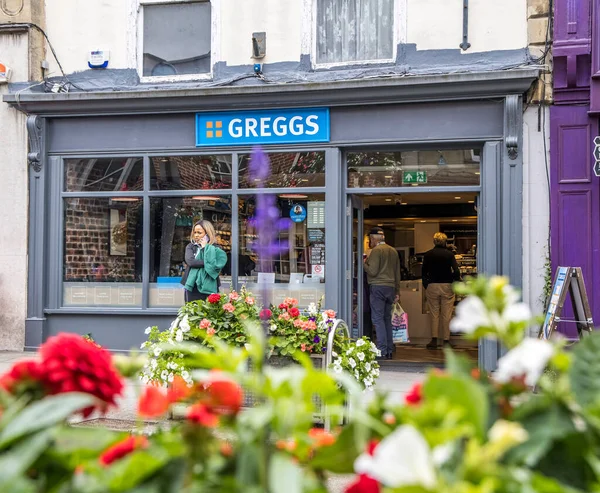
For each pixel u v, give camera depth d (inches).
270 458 48.0
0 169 414.6
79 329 408.5
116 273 406.9
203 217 397.4
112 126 405.1
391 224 578.2
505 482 39.7
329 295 380.8
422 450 37.6
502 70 350.6
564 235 352.5
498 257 361.1
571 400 48.3
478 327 49.6
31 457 44.6
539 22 360.2
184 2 409.7
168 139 399.5
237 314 251.1
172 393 59.8
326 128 380.5
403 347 486.6
